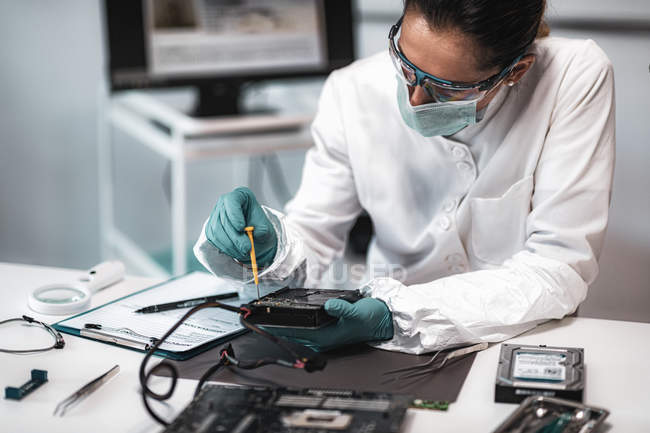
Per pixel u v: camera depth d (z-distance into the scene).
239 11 2.30
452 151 1.28
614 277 2.40
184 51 2.27
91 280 1.26
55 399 0.87
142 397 0.83
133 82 2.24
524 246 1.28
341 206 1.40
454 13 0.98
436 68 1.02
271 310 0.97
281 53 2.36
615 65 2.35
